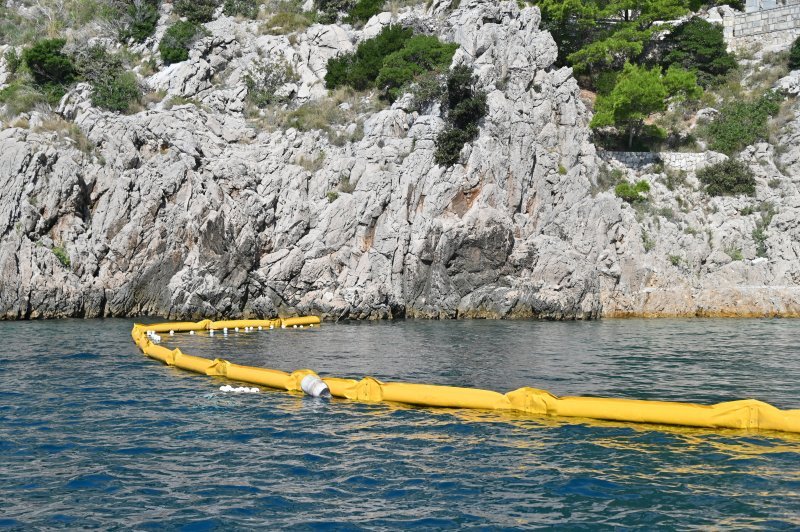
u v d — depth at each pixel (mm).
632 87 61812
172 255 49125
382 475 14930
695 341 38188
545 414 20109
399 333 40219
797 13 74750
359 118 58844
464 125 54594
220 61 64938
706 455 16281
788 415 18281
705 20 74562
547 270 51094
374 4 70312
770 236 58906
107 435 17844
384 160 53812
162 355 29078
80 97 57188
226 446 16938
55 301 46375
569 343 36344
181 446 16922
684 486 14281
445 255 50000
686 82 65812
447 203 51625
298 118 59469
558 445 17078
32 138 50594
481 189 52250
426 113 56906
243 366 25250
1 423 18969
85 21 71750
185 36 65188
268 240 50656
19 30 70188
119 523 12523
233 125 57188
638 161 63719
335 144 57344
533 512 13000
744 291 55188
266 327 43625
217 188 50250
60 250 48031
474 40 58969
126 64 64250
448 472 15109
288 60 65875
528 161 55094
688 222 59562
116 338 36562
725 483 14445
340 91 62750
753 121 66562
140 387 23828
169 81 61344
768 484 14375
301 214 51594
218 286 47531
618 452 16500
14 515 12875
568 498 13656
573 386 24328
